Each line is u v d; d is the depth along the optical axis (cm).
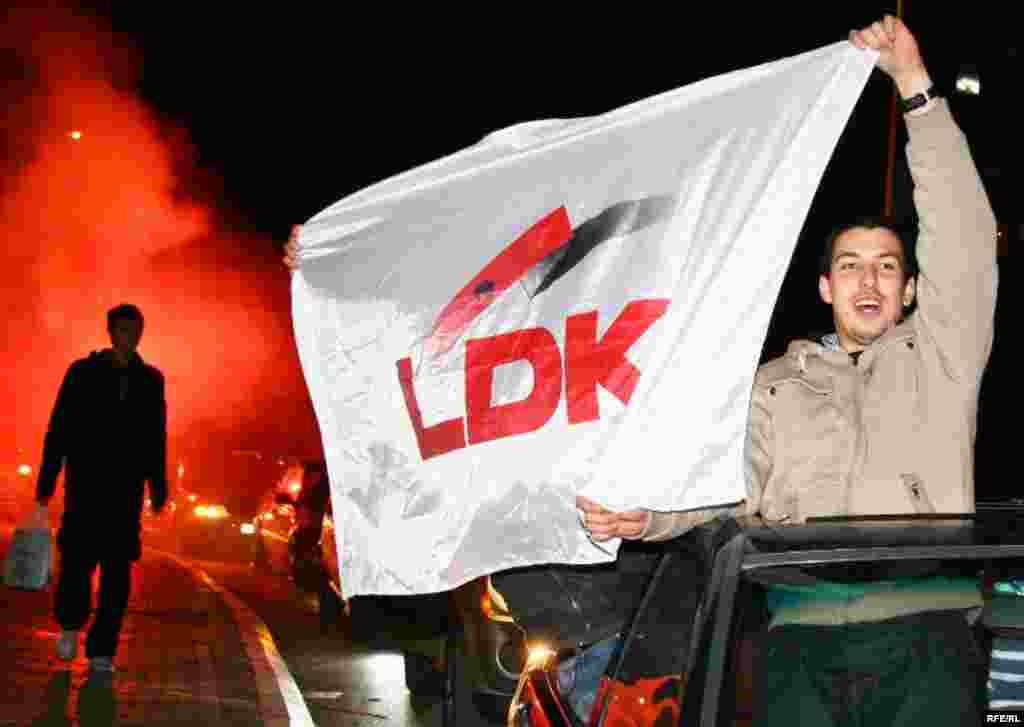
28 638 941
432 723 796
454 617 672
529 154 410
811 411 375
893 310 391
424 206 421
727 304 359
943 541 303
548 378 393
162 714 725
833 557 299
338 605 1152
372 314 418
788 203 367
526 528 391
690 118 389
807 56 377
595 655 399
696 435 350
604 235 395
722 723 282
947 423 366
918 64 369
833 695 293
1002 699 296
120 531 821
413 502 404
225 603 1262
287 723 725
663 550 362
